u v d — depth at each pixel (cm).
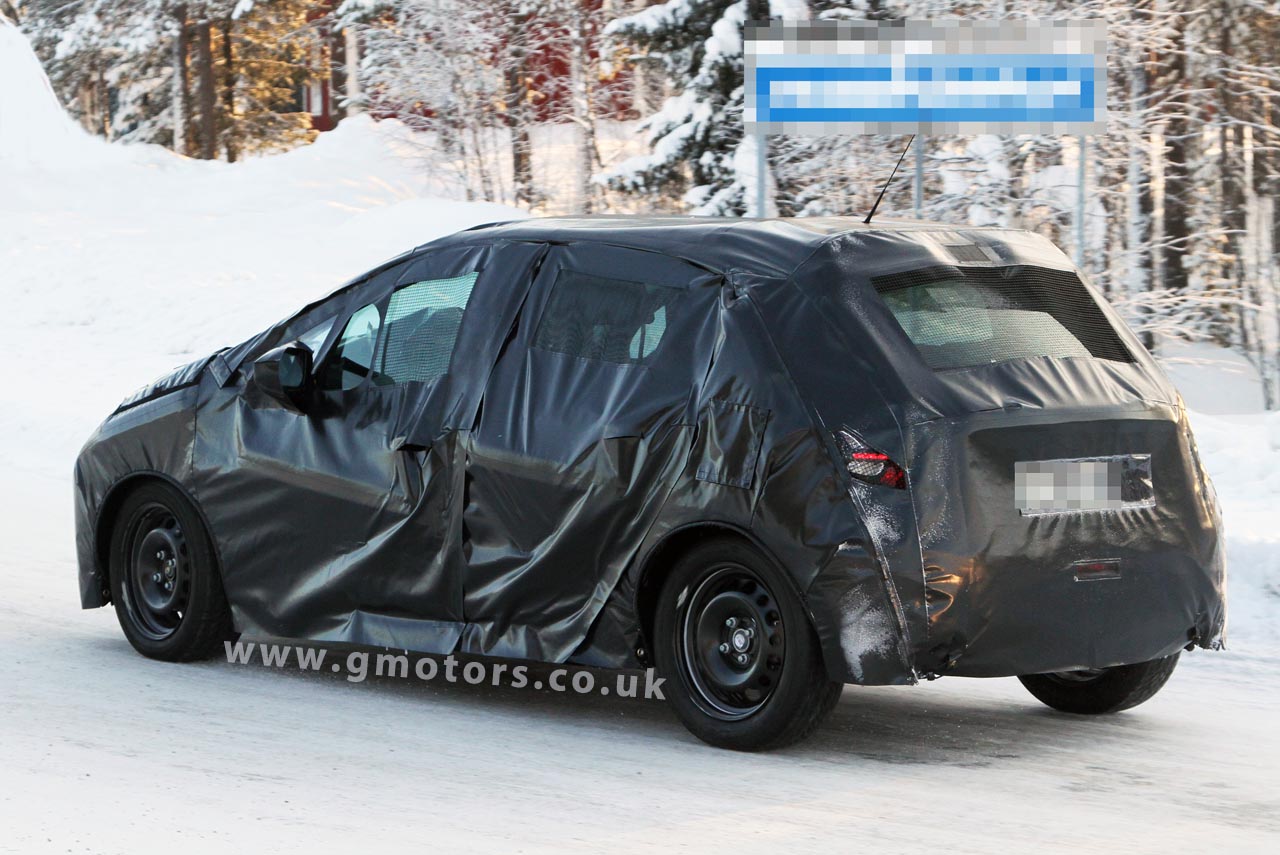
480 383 626
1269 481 1129
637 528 577
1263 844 479
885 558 527
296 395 672
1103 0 1836
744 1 2166
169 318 2158
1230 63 2064
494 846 466
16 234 2736
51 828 477
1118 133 1902
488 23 2978
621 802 514
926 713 664
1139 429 579
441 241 670
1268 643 809
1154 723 654
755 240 591
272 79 4938
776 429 545
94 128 5097
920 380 546
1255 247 2231
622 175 2259
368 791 524
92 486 738
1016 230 641
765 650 557
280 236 2650
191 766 552
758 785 535
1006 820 501
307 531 668
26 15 4750
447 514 626
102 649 746
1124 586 568
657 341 587
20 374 1841
